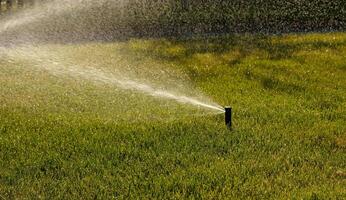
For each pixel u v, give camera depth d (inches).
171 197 369.1
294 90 703.1
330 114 585.6
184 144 481.7
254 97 666.2
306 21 1371.8
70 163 433.4
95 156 451.8
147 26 1353.3
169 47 1053.2
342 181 399.5
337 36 1125.7
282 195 370.6
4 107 623.8
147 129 529.3
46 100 658.2
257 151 461.4
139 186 390.0
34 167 425.1
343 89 709.9
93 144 481.7
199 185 389.4
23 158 443.8
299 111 599.8
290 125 544.4
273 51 982.4
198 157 448.1
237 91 701.3
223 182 397.1
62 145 475.5
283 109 607.5
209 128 528.1
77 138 498.6
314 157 447.5
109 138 498.6
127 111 599.2
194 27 1346.0
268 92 694.5
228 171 414.3
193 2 1528.1
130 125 542.0
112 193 377.1
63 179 399.9
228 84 742.5
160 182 391.9
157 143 481.7
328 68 838.5
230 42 1103.0
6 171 417.4
